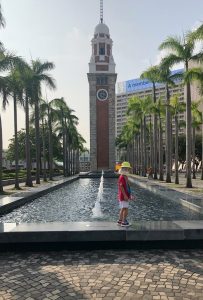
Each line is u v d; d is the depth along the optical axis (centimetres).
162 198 2014
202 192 2209
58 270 627
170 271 614
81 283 557
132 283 555
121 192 860
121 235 798
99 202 1867
